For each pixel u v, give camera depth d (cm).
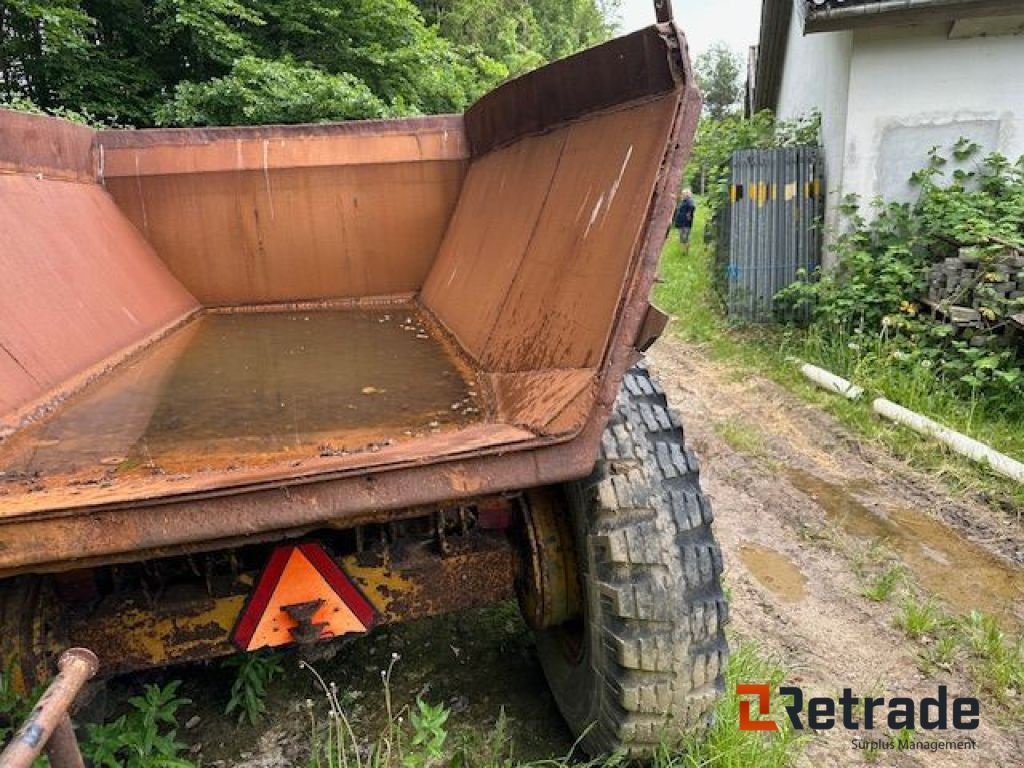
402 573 208
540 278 222
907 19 639
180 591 194
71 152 342
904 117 695
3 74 948
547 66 248
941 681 281
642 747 200
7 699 172
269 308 389
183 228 379
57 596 188
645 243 158
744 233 796
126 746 210
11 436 195
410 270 398
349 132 385
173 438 195
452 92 1259
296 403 223
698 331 814
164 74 1063
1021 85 675
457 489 151
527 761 227
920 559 371
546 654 246
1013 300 536
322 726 243
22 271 251
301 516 144
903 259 659
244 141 381
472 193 360
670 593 186
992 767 240
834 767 238
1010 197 648
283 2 1077
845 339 645
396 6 1142
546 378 186
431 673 268
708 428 551
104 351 273
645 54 182
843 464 482
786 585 347
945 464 462
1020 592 342
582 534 197
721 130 1132
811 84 862
